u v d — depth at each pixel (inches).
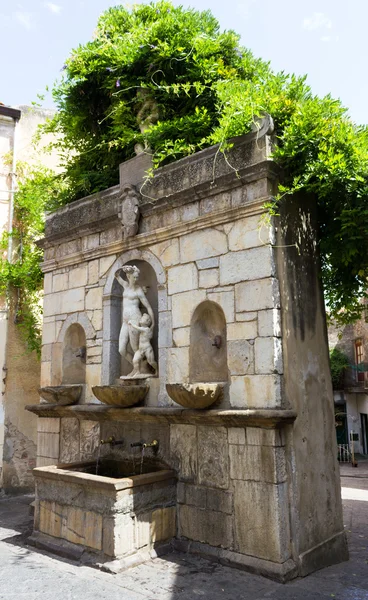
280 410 215.2
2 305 431.2
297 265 249.0
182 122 305.1
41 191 436.1
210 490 238.1
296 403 228.7
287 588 198.2
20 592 197.3
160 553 237.1
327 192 235.8
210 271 255.6
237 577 209.9
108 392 264.5
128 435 285.7
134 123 344.8
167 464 260.7
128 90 344.8
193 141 304.3
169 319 272.4
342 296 301.4
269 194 237.1
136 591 197.3
